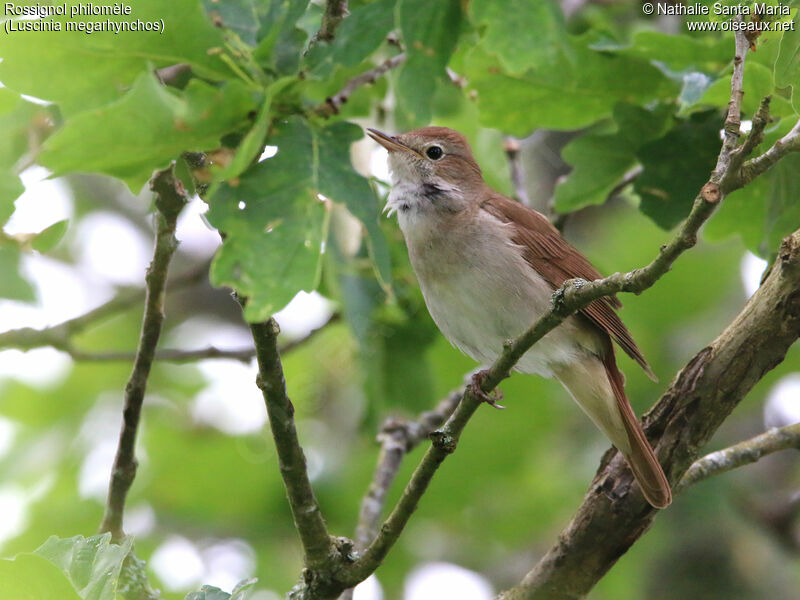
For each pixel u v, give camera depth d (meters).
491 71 8.34
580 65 8.29
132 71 5.52
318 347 13.05
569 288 6.20
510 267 8.88
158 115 5.06
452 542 14.04
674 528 13.45
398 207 9.35
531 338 6.40
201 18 5.38
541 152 14.70
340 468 13.13
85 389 14.04
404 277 10.18
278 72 5.61
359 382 11.23
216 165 5.55
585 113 8.73
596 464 14.12
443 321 9.19
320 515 6.77
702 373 7.18
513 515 14.15
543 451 14.40
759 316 7.00
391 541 6.71
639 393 13.70
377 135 9.52
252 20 5.69
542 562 7.57
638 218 14.45
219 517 13.30
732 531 13.62
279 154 5.55
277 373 6.29
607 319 8.75
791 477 14.66
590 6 12.68
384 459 9.75
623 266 14.20
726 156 5.41
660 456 7.29
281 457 6.57
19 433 13.60
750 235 8.38
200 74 5.60
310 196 5.49
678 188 8.17
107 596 5.50
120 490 7.81
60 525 12.62
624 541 7.40
